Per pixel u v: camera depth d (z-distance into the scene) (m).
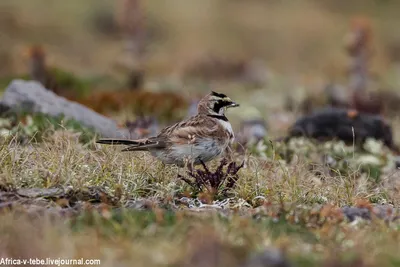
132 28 29.27
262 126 18.92
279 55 45.34
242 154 14.49
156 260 8.12
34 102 16.70
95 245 8.53
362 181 13.49
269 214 10.23
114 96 21.75
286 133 18.25
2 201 10.52
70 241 8.57
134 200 11.31
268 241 8.90
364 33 29.08
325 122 17.27
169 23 46.94
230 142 12.73
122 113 20.86
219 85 33.53
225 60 37.91
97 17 45.19
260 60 44.44
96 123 16.62
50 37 43.38
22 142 14.91
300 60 44.59
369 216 10.55
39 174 11.62
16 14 44.41
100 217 9.63
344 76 39.22
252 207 11.60
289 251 8.68
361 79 28.95
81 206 10.42
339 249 8.98
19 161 12.16
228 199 11.69
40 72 25.00
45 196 10.84
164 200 11.41
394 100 28.08
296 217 10.12
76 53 42.31
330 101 24.89
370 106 22.67
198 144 12.27
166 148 12.35
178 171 12.60
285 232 9.49
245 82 35.91
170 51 43.88
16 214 9.66
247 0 51.03
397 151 17.39
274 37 47.06
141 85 29.36
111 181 11.88
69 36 43.66
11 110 16.62
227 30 47.25
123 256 8.27
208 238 8.31
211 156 12.45
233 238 8.95
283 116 22.20
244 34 46.94
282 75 39.38
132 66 29.19
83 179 11.45
